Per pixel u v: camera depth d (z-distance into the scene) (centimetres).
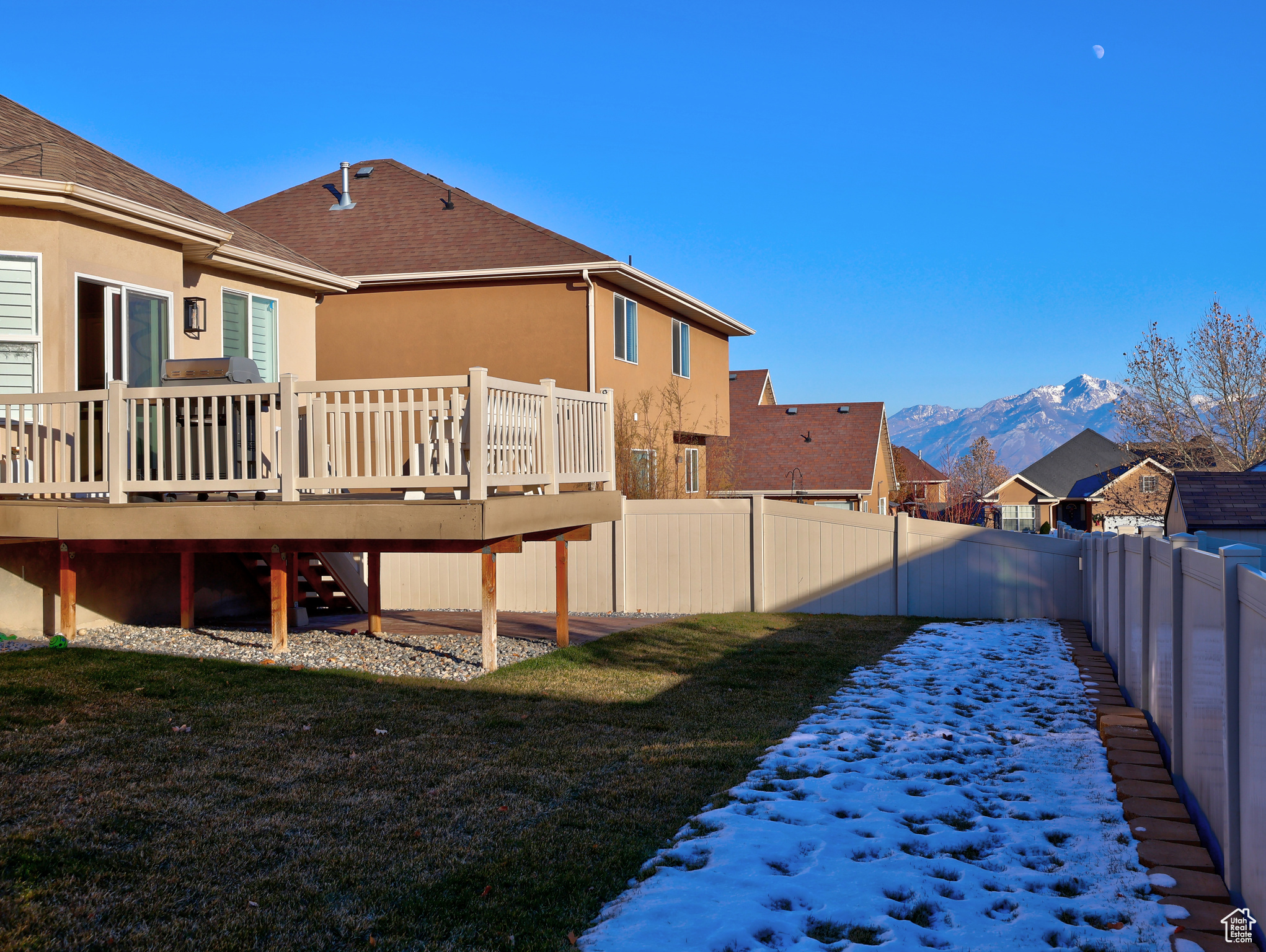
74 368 1124
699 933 414
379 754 688
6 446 1040
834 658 1197
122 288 1207
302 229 2494
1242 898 450
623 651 1205
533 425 1064
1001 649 1284
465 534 921
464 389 966
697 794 627
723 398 3159
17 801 543
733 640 1344
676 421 2709
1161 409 3978
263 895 450
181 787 591
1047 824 568
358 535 951
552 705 874
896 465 6153
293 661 1012
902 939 415
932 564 1648
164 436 1154
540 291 2167
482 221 2388
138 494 1070
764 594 1698
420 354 2227
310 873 477
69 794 562
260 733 721
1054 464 6781
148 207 1184
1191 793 600
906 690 993
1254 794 427
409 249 2327
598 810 588
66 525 1020
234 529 978
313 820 550
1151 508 5644
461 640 1208
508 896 459
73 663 905
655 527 1722
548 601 1733
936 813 593
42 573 1122
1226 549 471
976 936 419
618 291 2289
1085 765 699
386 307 2242
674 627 1446
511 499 984
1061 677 1064
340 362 2270
